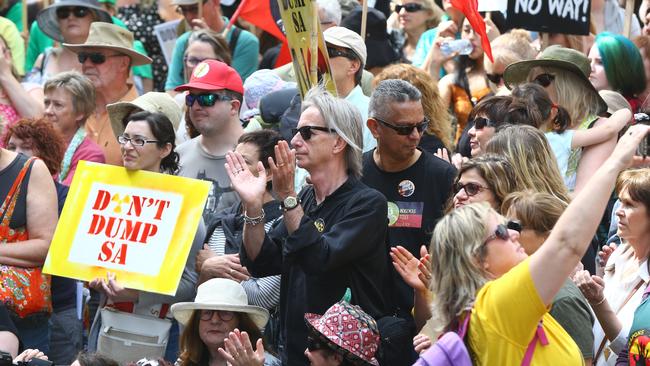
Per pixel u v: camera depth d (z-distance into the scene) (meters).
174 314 13.19
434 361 9.11
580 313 10.26
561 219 9.04
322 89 12.69
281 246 12.59
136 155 14.53
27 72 22.73
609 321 11.54
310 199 12.80
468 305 9.26
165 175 14.48
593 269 12.59
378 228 12.18
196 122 15.92
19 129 15.78
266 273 12.59
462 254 9.37
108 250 14.33
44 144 15.79
